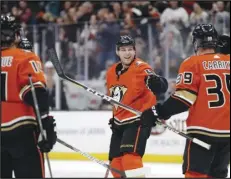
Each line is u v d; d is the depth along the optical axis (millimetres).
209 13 21531
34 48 22141
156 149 20391
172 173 17109
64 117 21734
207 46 8445
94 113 21281
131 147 10172
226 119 8109
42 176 7930
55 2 25734
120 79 10641
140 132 10289
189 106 8086
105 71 21688
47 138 7824
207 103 8102
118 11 23688
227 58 8352
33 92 7547
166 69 20672
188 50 20531
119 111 10578
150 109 8461
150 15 23156
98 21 21891
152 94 10445
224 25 20656
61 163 20188
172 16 21312
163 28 20875
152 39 20969
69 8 25297
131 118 10367
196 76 8102
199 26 8562
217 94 8094
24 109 7840
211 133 8070
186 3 22250
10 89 7797
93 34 21859
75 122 21578
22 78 7719
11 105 7828
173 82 20469
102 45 21750
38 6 26250
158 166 19031
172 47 20672
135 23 21297
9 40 8070
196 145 8133
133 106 10414
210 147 8062
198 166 8070
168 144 20156
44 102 7750
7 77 7797
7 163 8102
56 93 22078
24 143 7828
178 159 19953
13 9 26172
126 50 10516
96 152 21219
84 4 24688
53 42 22109
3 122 7840
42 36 22156
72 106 21969
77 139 21531
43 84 7793
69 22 24094
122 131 10641
